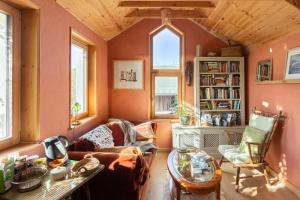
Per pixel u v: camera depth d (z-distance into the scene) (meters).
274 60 3.65
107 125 3.59
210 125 4.64
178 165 2.74
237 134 4.48
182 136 4.58
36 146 2.23
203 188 2.24
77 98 3.73
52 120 2.57
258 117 3.72
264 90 3.98
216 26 4.43
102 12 3.48
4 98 2.13
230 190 3.14
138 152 2.57
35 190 1.60
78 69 3.77
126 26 4.75
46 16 2.42
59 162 2.03
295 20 2.85
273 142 3.64
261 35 3.73
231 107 4.75
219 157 4.46
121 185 2.34
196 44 4.90
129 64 4.89
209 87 4.74
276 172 3.56
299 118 3.01
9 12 2.12
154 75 4.95
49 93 2.50
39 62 2.30
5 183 1.57
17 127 2.26
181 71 4.94
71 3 2.81
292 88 3.16
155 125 4.48
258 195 3.01
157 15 4.18
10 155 1.82
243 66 4.64
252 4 3.01
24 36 2.27
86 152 2.50
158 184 3.34
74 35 3.35
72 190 1.62
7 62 2.15
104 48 4.66
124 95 4.93
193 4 3.64
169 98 4.97
